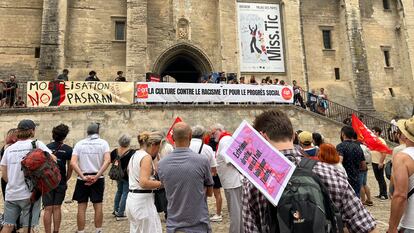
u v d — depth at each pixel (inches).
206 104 788.0
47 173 242.5
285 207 102.2
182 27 1091.9
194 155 189.5
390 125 946.1
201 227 178.7
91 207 466.3
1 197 496.1
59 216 287.9
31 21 1060.5
